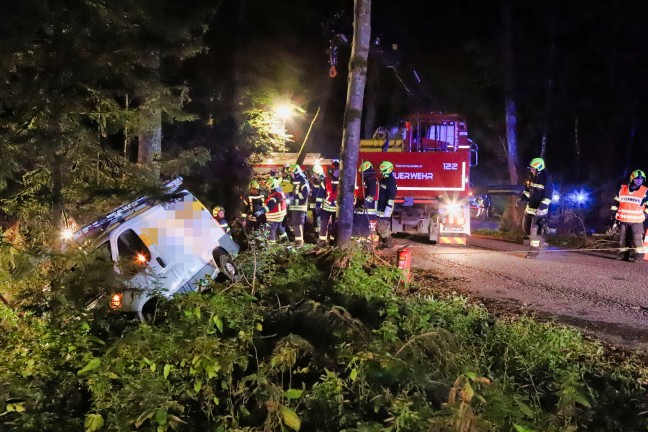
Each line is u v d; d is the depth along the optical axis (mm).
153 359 4918
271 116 17828
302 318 6098
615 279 10062
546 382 5262
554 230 19062
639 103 24266
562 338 6074
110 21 6715
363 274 7641
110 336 5629
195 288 7645
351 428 4227
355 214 12578
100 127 7129
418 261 11883
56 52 6508
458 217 14422
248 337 5234
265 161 17391
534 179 12203
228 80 15539
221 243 8188
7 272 5867
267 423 4215
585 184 26250
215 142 15039
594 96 23766
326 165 16578
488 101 25594
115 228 7328
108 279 5887
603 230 22000
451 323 6570
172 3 7203
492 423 3961
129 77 7094
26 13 6207
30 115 6578
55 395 4742
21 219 7035
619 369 5539
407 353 4887
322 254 9469
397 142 16047
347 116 9406
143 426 4332
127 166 7410
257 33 17969
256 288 7098
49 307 5535
